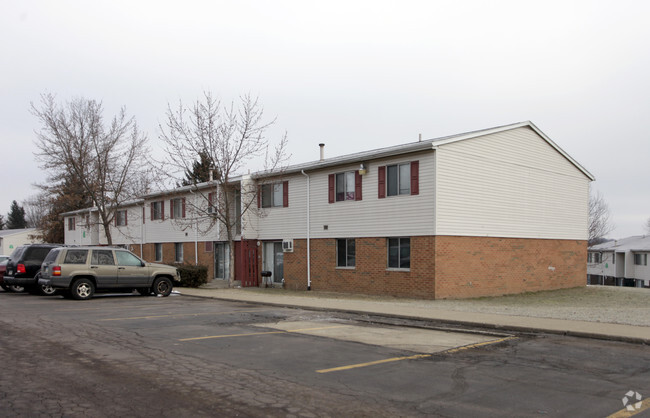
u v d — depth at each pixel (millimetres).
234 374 7375
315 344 9867
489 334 11180
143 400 6031
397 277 20141
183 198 30312
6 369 7488
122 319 13164
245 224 26141
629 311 14773
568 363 8266
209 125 24188
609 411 5777
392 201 20453
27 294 21297
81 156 31891
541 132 23484
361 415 5590
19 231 62844
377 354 8945
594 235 55406
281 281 25844
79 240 45812
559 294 22672
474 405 5984
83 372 7355
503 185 21750
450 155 19531
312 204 23922
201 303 17797
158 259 34656
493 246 21125
